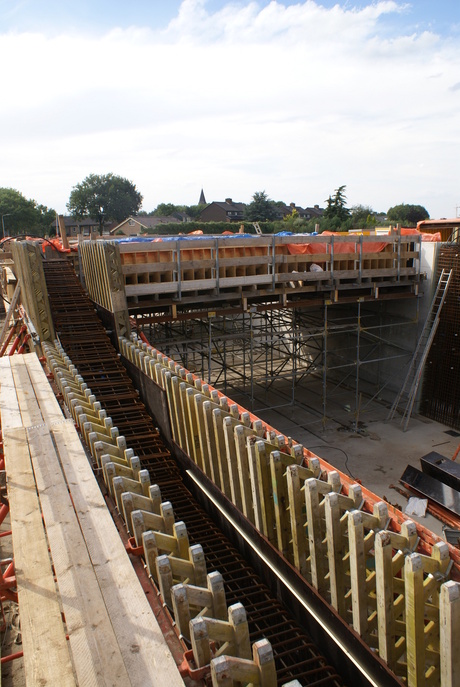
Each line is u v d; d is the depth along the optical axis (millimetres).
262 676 2689
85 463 4848
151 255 12148
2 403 6570
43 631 2904
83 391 7250
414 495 11297
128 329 10922
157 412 8648
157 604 3496
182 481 8070
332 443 14266
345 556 4879
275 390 18938
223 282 12516
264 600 6055
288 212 82500
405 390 16906
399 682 4090
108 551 3580
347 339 19328
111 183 89312
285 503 5730
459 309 14758
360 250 14156
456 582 3729
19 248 11578
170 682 2529
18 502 4273
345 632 4711
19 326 13164
